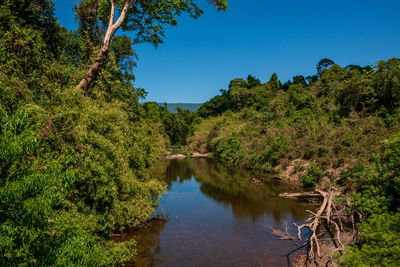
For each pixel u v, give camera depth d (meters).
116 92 14.32
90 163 7.01
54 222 4.75
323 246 9.66
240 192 19.25
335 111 25.67
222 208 15.40
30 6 14.01
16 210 3.83
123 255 7.68
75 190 6.68
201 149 54.16
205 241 10.62
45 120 6.25
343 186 15.39
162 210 14.93
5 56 8.20
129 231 11.68
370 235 6.32
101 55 10.98
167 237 11.10
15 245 3.74
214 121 55.34
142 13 13.31
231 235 11.23
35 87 8.45
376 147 15.78
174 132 72.69
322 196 15.83
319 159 20.02
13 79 6.16
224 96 84.50
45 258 4.15
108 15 13.68
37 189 4.09
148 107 70.62
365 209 9.62
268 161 26.05
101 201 7.62
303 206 15.04
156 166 34.44
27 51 9.16
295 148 23.39
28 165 4.41
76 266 4.49
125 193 9.62
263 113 39.81
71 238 4.64
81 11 15.38
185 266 8.59
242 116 52.59
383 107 21.16
